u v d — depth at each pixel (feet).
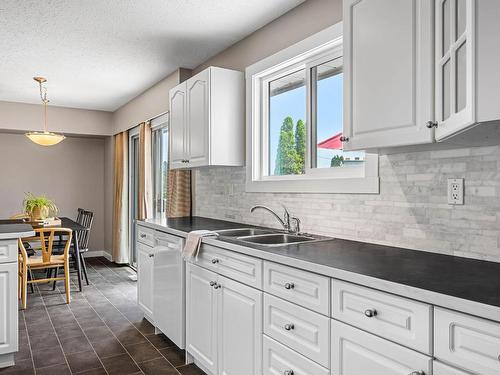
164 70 13.35
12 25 9.57
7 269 8.57
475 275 4.47
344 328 4.74
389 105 5.28
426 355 3.83
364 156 7.33
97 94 16.72
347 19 5.99
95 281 16.37
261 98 10.18
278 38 9.29
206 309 7.80
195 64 12.74
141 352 9.31
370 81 5.58
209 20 9.44
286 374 5.59
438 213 5.96
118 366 8.58
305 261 5.28
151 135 16.66
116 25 9.66
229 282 7.04
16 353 9.26
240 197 10.68
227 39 10.64
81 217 18.33
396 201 6.58
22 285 12.84
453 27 4.10
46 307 12.79
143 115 16.33
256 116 10.13
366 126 5.65
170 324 9.36
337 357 4.83
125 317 11.83
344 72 6.06
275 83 10.05
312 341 5.22
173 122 11.93
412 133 4.97
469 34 3.47
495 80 3.23
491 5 3.26
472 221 5.52
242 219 10.57
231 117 10.21
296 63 9.04
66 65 12.70
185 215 13.16
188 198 13.24
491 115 3.27
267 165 10.19
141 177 16.29
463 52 3.92
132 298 13.87
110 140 21.17
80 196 21.94
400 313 4.09
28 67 12.89
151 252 10.66
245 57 10.50
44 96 17.04
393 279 4.26
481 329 3.38
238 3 8.59
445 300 3.61
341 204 7.63
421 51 4.84
